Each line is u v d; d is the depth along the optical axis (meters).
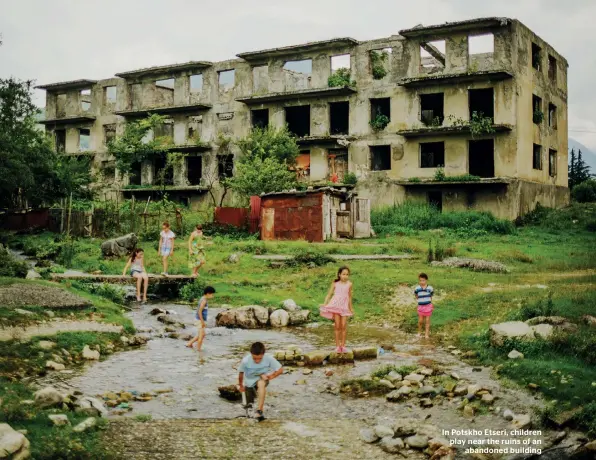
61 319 13.46
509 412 8.77
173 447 7.68
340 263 24.42
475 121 37.16
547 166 42.47
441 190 38.97
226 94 47.56
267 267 24.05
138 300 19.20
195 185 47.94
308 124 48.25
